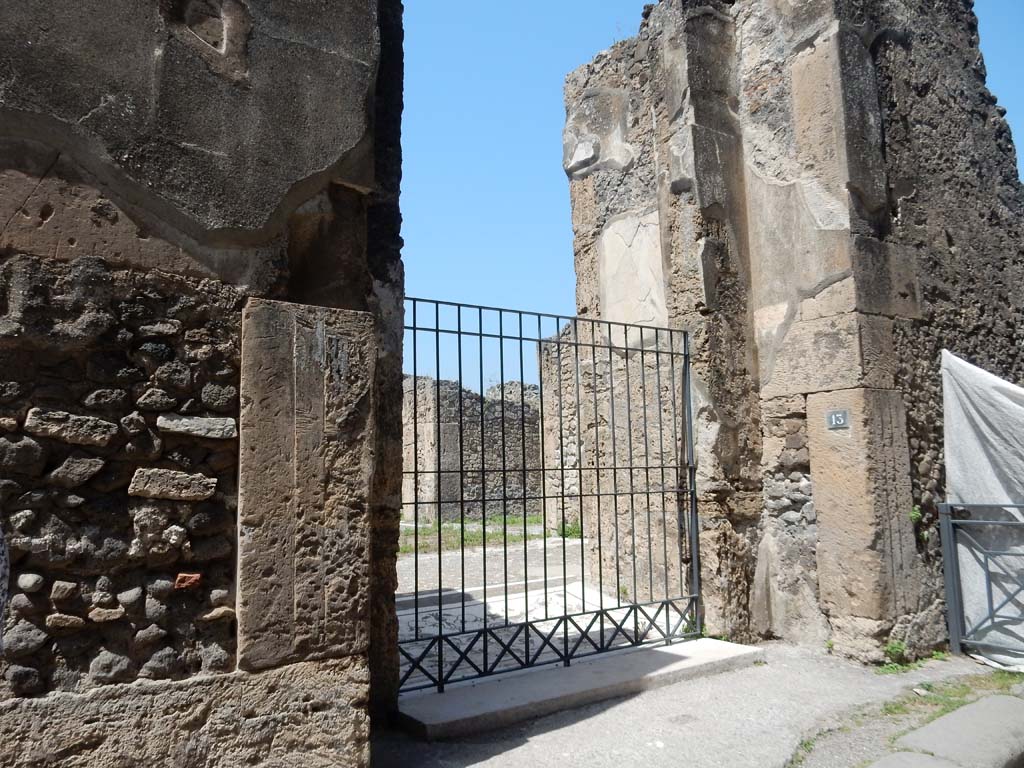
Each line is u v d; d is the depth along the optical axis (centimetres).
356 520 282
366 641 280
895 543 496
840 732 371
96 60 247
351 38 310
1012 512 511
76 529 237
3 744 218
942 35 636
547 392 1085
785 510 538
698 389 537
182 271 261
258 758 254
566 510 972
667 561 521
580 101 686
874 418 498
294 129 290
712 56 575
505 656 491
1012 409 516
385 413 371
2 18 233
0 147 231
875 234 530
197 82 268
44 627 229
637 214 614
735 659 468
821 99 534
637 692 419
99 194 246
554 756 334
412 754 333
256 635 258
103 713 232
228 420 263
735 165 573
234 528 264
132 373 249
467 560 859
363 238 319
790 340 539
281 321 275
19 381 231
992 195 660
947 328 579
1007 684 452
